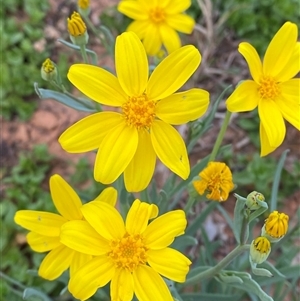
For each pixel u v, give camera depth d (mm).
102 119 107
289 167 210
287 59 115
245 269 163
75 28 124
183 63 106
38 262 188
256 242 100
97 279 103
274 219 99
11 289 174
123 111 107
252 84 113
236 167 213
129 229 105
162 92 107
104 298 163
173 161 107
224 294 155
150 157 108
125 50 105
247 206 104
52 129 220
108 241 105
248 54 111
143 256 104
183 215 104
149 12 158
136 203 105
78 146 106
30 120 221
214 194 121
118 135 106
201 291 170
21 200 200
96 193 198
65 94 131
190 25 159
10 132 218
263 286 177
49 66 124
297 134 219
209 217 204
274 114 112
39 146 211
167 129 108
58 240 118
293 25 113
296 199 208
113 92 108
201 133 139
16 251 190
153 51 159
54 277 118
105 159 105
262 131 112
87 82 105
